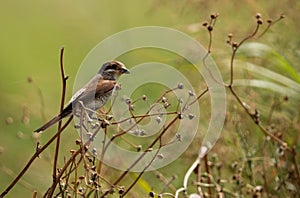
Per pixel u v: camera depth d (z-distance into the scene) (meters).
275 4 13.48
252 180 11.62
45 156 11.32
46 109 13.60
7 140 13.27
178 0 13.98
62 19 17.80
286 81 12.20
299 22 13.34
